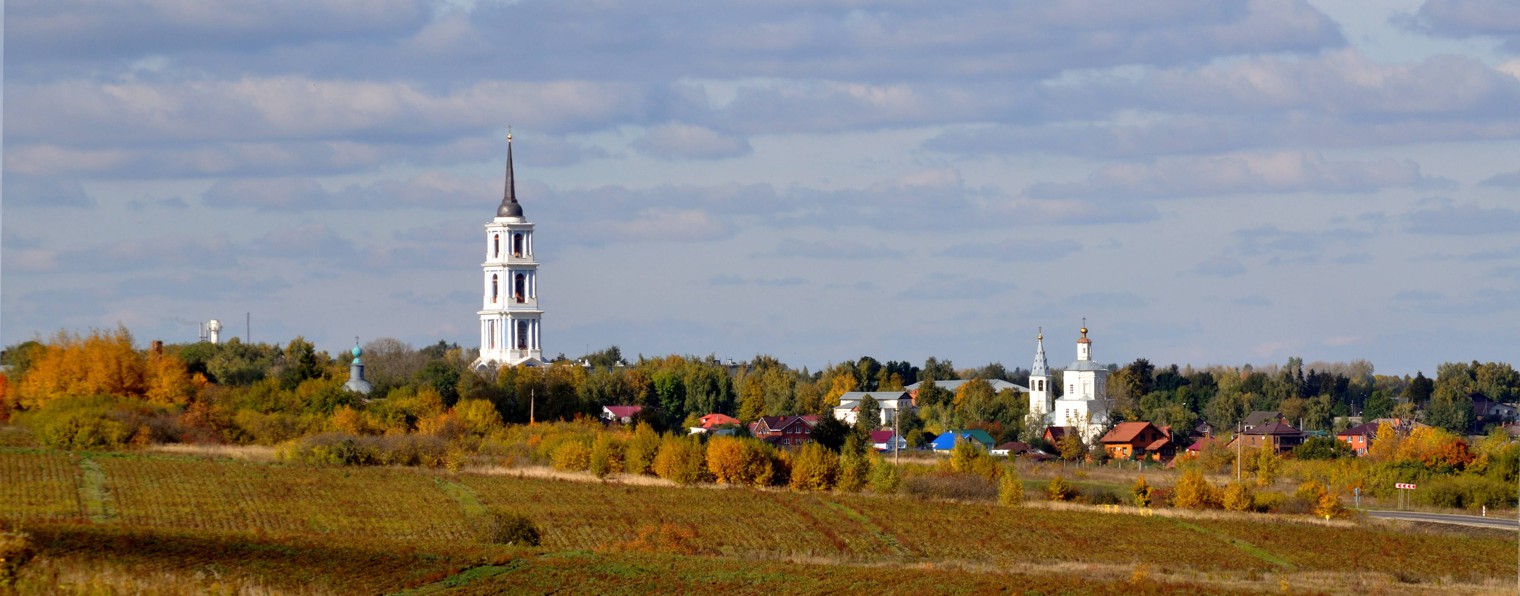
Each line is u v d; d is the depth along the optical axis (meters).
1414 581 133.62
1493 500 192.62
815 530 153.12
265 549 118.56
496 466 194.88
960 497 182.25
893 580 116.38
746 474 185.50
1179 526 161.38
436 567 115.19
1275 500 180.12
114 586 87.50
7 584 84.75
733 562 123.38
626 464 193.00
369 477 172.12
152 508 146.75
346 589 106.62
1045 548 147.50
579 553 125.31
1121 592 115.38
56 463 170.50
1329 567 142.62
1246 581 129.50
